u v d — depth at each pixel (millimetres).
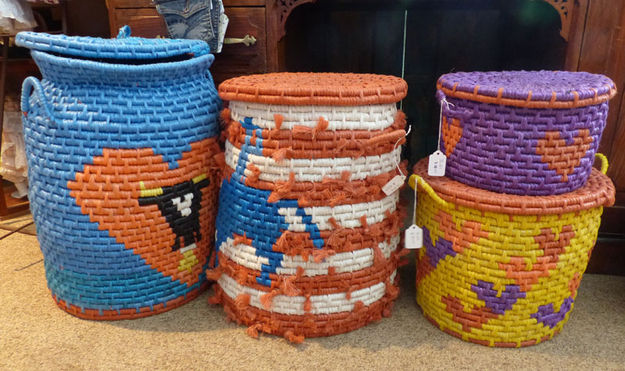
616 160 1403
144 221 1148
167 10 1421
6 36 1660
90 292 1203
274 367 1062
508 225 1048
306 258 1089
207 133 1228
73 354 1099
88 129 1082
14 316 1238
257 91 1034
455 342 1167
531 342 1146
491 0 2016
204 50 1278
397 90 1098
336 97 1011
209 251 1343
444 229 1144
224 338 1167
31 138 1145
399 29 2131
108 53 1082
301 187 1061
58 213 1136
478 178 1099
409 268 1534
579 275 1155
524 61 1818
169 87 1159
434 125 2201
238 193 1140
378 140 1065
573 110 1011
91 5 2035
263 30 1472
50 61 1063
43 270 1482
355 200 1096
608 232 1464
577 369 1064
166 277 1238
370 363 1079
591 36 1326
